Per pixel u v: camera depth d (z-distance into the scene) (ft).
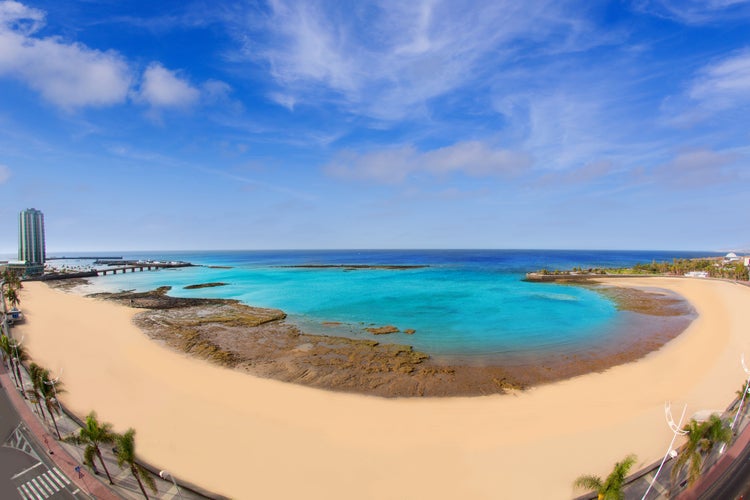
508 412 102.32
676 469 65.26
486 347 160.86
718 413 89.30
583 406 104.99
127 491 69.97
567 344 164.25
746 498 65.41
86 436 70.44
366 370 135.03
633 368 134.41
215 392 116.98
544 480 73.92
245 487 73.10
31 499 68.03
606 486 57.26
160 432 93.04
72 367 139.85
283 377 129.49
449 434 91.50
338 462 81.10
